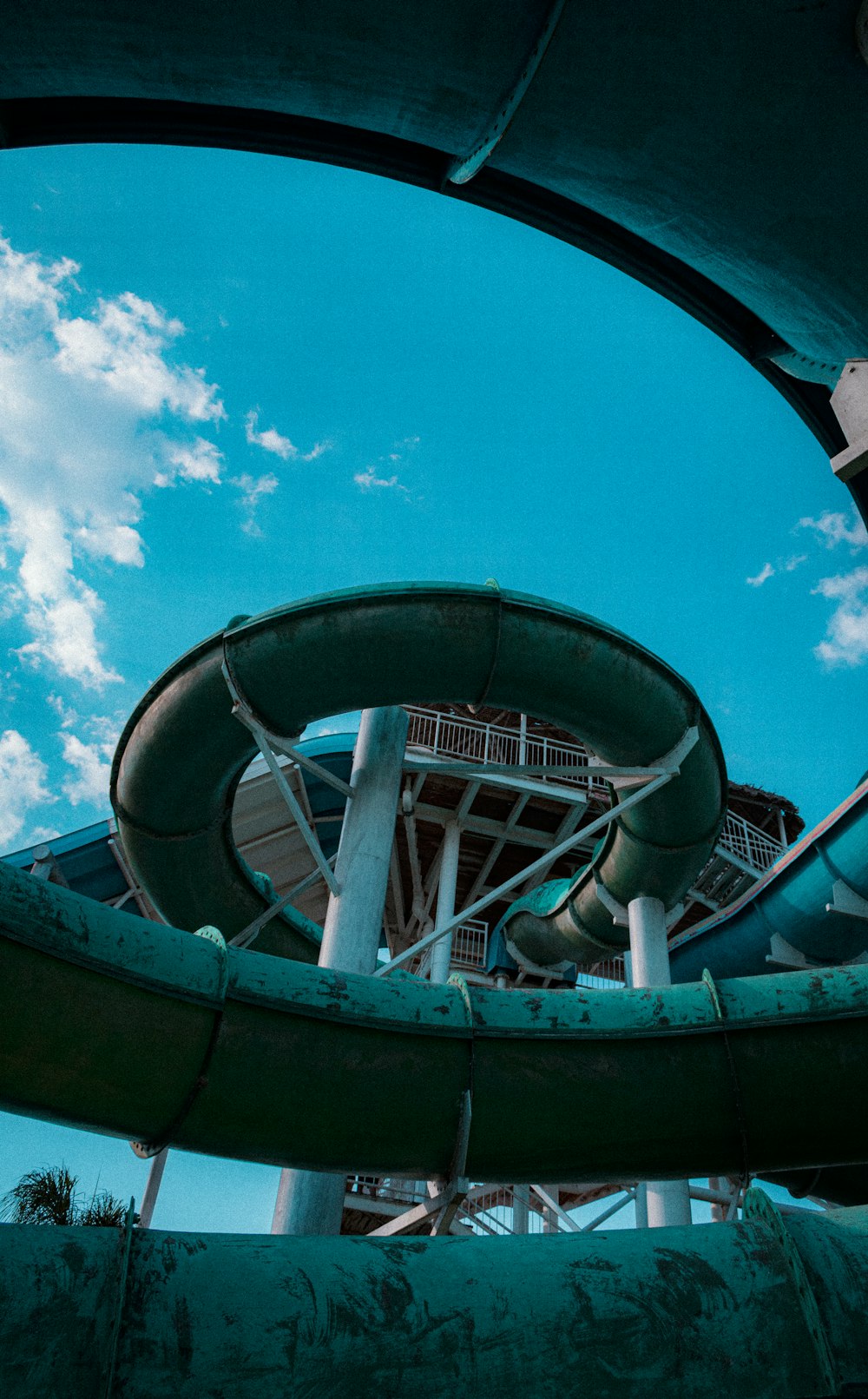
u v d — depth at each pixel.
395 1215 12.59
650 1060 6.98
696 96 4.37
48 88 4.95
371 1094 6.77
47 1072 6.04
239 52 4.69
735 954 15.73
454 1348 3.95
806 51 4.07
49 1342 3.51
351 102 5.05
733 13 4.01
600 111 4.58
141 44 4.64
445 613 8.59
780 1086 6.89
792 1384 4.07
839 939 14.38
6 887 5.86
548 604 8.80
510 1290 4.17
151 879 11.14
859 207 4.49
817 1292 4.25
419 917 19.23
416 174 6.02
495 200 6.11
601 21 4.16
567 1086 6.91
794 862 14.32
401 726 10.64
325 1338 3.85
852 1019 6.97
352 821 10.06
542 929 15.91
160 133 5.68
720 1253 4.43
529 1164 6.95
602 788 17.83
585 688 9.02
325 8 4.41
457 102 4.85
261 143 5.83
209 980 6.50
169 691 9.50
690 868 11.19
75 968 6.03
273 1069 6.62
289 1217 7.96
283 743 9.19
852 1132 6.94
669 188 4.94
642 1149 6.96
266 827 17.41
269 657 8.77
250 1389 3.68
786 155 4.45
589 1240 4.49
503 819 18.16
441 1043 6.94
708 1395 4.01
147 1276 3.85
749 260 5.17
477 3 4.32
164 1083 6.41
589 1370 3.99
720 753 10.20
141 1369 3.62
